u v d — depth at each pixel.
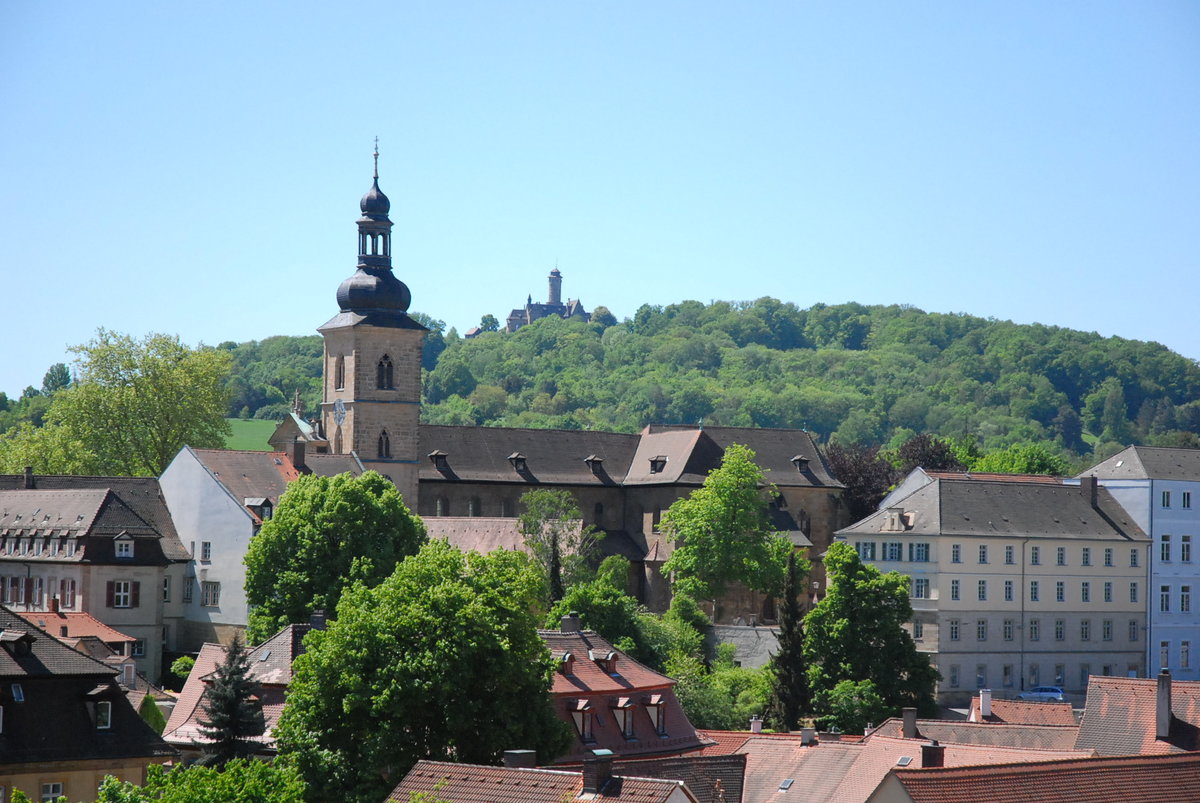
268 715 112.00
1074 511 188.12
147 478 182.12
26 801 64.12
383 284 198.75
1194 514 192.25
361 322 196.88
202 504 175.88
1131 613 187.88
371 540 148.62
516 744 96.88
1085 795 76.31
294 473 182.00
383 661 96.00
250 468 179.25
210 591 174.25
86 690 88.19
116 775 87.56
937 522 178.12
